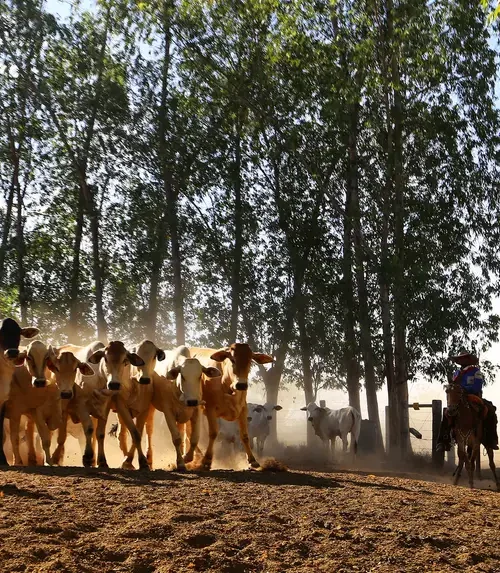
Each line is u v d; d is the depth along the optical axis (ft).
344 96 92.43
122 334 124.16
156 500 32.68
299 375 116.47
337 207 97.71
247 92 100.48
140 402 45.24
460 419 56.85
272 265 108.17
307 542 29.40
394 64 90.84
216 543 28.27
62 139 110.52
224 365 46.52
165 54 109.29
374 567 27.94
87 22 109.09
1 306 117.70
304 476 42.34
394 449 90.79
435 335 91.56
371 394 95.04
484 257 96.27
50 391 45.52
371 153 98.99
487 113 92.22
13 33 108.47
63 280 121.49
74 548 26.86
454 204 96.58
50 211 122.42
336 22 95.25
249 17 97.19
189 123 108.06
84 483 35.35
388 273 90.74
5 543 26.50
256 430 81.66
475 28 89.40
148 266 112.37
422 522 33.37
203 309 114.42
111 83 106.32
